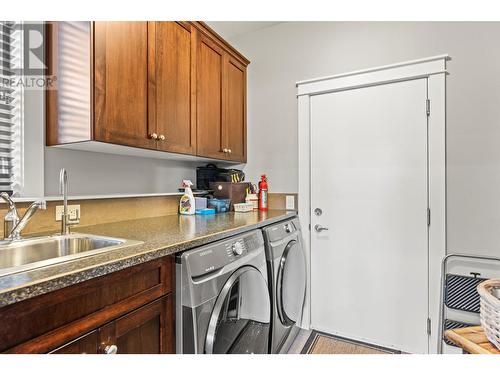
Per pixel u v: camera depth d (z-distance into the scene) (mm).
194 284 1093
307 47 2320
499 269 1684
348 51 2152
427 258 1869
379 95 2033
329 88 2184
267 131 2504
